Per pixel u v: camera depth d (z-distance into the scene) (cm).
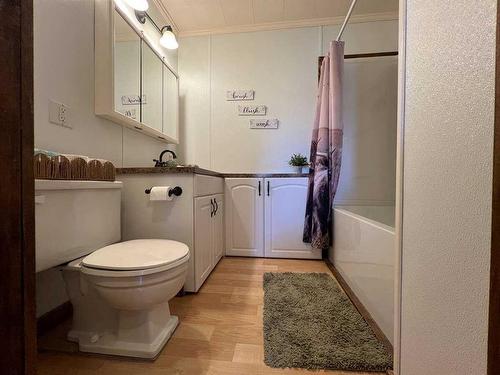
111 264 92
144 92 193
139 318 104
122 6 171
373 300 126
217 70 268
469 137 51
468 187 52
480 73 48
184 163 271
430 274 65
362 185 257
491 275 36
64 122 126
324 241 206
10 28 39
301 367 96
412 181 74
